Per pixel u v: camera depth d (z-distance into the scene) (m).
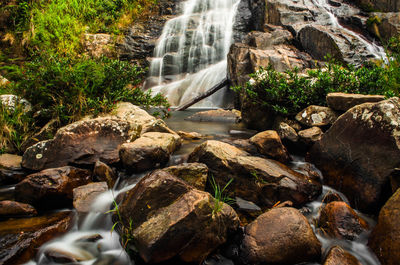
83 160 3.55
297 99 4.54
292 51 7.73
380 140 2.68
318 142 3.44
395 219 2.07
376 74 4.20
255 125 5.51
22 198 2.87
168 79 10.43
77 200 2.75
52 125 4.64
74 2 10.21
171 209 2.24
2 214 2.62
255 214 2.76
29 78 5.03
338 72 4.50
